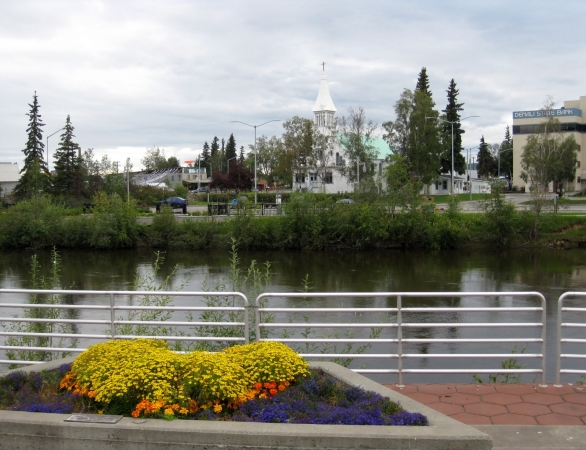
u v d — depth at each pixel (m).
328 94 107.12
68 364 7.14
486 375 11.74
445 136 80.00
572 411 6.76
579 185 91.12
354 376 6.75
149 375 5.70
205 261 37.97
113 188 71.81
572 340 7.74
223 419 5.50
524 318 19.02
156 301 13.56
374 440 4.96
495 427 6.22
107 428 5.14
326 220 43.56
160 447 5.09
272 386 6.16
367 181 46.22
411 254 40.28
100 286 28.09
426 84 84.44
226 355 6.66
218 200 76.44
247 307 8.24
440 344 14.74
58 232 45.91
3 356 12.92
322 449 4.97
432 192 86.69
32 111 74.00
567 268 32.44
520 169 92.25
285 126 85.00
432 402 7.14
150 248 45.12
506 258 37.25
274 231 43.97
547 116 57.28
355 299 22.52
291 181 93.00
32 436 5.27
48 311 14.26
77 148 71.69
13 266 36.59
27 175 69.50
